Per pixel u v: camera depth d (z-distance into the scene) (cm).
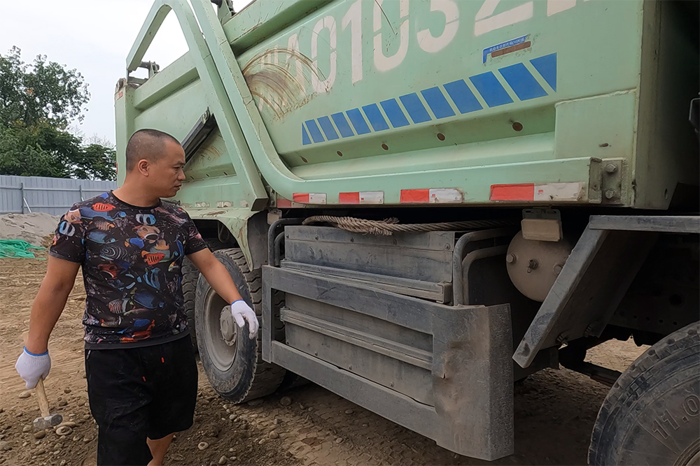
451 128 204
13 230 1534
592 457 160
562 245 171
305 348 274
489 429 176
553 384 374
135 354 191
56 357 470
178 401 212
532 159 175
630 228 138
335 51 253
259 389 333
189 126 409
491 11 179
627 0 144
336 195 246
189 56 396
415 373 206
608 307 200
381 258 228
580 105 156
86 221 183
